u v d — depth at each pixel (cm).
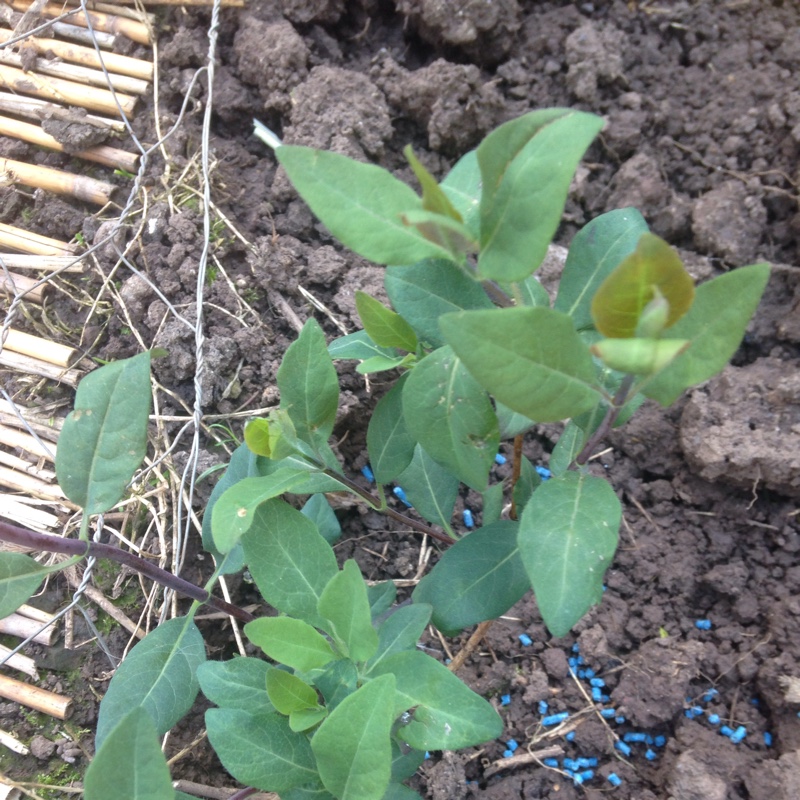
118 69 53
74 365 47
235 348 47
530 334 23
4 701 41
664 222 51
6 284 48
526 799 41
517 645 44
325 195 24
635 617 44
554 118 24
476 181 28
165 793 24
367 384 46
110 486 30
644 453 47
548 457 48
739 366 48
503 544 33
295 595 31
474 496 48
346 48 56
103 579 43
